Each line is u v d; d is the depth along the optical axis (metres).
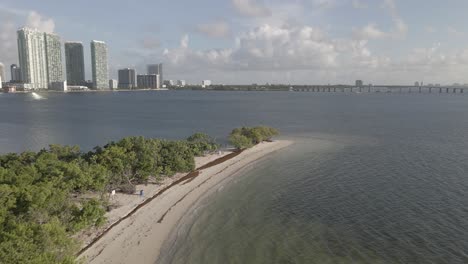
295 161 81.38
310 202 54.00
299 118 178.62
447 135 116.19
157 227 45.69
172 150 68.75
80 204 48.69
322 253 38.84
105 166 56.47
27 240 29.30
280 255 38.66
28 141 112.19
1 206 35.69
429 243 40.03
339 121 163.62
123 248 40.19
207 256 38.75
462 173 67.19
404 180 63.53
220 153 87.94
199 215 49.75
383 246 39.78
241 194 58.56
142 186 60.66
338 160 81.50
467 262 36.12
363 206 51.50
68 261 29.25
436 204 51.22
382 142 105.19
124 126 149.12
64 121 164.50
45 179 44.97
